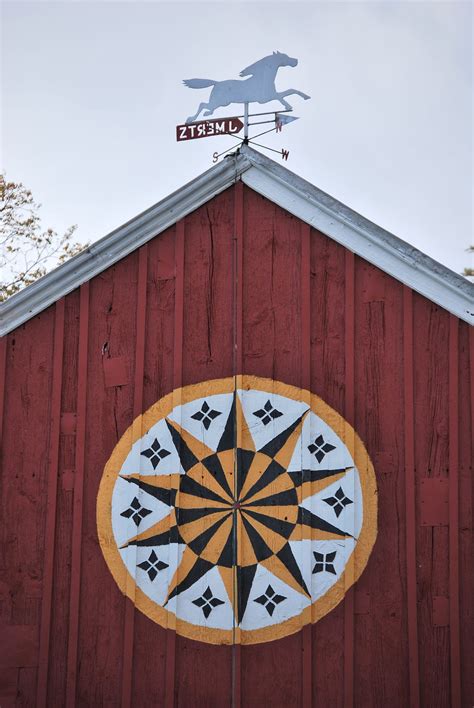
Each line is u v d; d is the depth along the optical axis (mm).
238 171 6980
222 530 6578
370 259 6797
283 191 6953
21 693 6527
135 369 6824
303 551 6488
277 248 6918
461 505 6504
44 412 6820
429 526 6480
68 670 6520
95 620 6574
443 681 6340
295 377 6730
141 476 6684
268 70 7113
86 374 6848
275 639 6453
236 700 6402
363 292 6797
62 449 6773
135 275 6961
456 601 6391
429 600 6418
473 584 6426
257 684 6422
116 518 6652
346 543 6484
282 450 6633
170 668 6465
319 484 6566
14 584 6645
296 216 6938
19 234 17812
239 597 6496
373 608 6434
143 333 6867
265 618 6480
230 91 7121
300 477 6582
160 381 6801
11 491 6738
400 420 6613
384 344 6711
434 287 6719
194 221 7008
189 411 6746
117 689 6496
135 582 6570
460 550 6457
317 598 6457
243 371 6770
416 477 6535
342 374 6699
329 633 6430
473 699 6309
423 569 6449
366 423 6625
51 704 6504
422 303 6742
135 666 6500
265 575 6512
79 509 6691
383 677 6371
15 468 6766
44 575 6633
